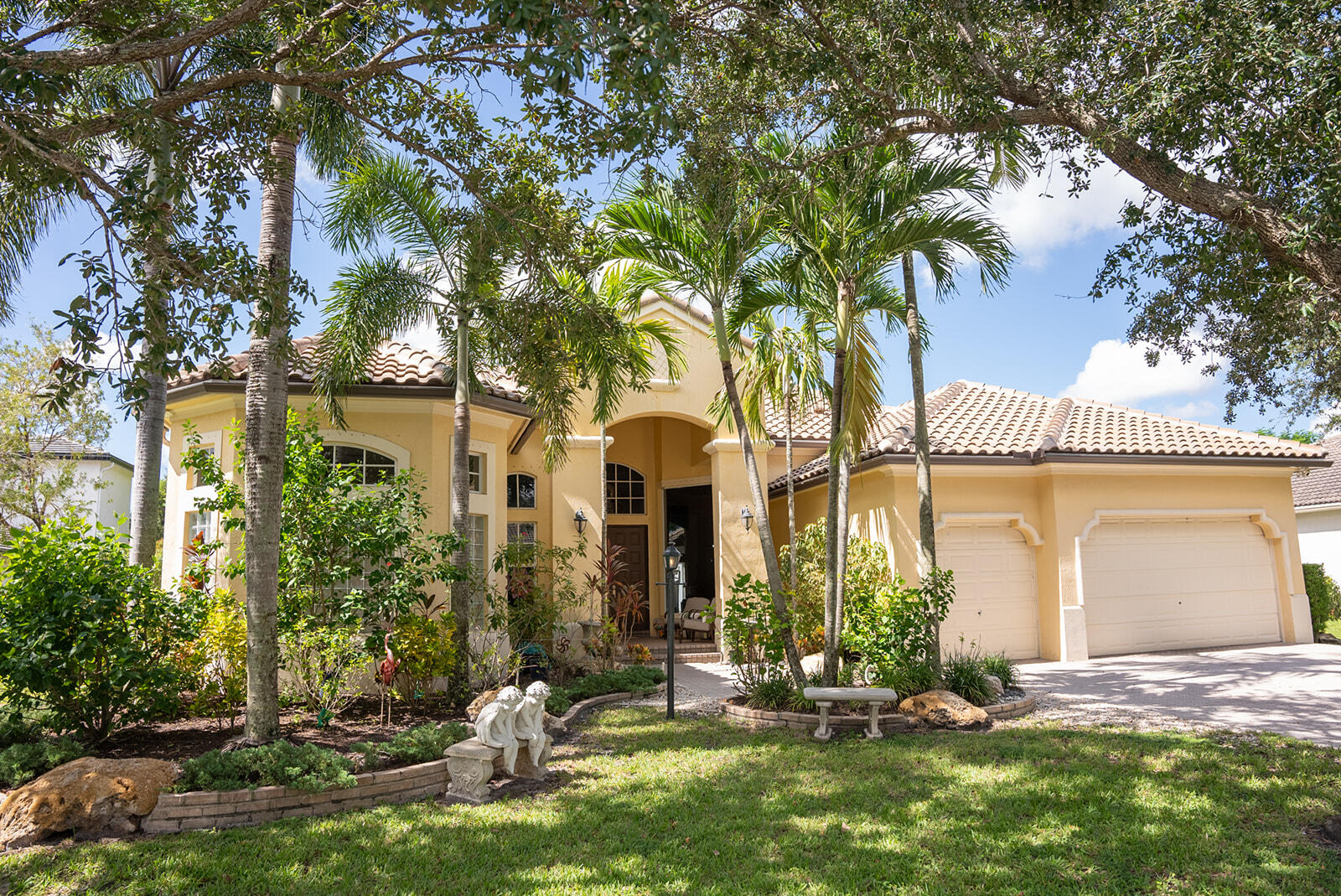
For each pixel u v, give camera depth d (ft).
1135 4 21.29
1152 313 26.61
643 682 42.42
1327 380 26.32
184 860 17.99
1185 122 19.67
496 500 45.55
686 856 18.52
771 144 29.99
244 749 22.48
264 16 25.89
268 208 27.07
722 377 59.62
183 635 27.71
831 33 23.47
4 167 16.62
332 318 34.81
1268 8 18.25
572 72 12.84
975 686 34.71
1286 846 18.49
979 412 59.00
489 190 25.40
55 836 19.67
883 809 21.54
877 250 33.45
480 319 36.58
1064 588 49.75
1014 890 16.57
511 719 24.44
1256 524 56.34
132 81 38.88
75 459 78.28
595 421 38.42
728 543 57.47
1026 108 23.18
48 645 23.54
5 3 20.39
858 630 35.29
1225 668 44.80
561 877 17.37
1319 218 17.20
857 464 51.01
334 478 32.91
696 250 33.99
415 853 18.60
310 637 29.37
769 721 32.99
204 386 37.40
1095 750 26.78
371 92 24.35
